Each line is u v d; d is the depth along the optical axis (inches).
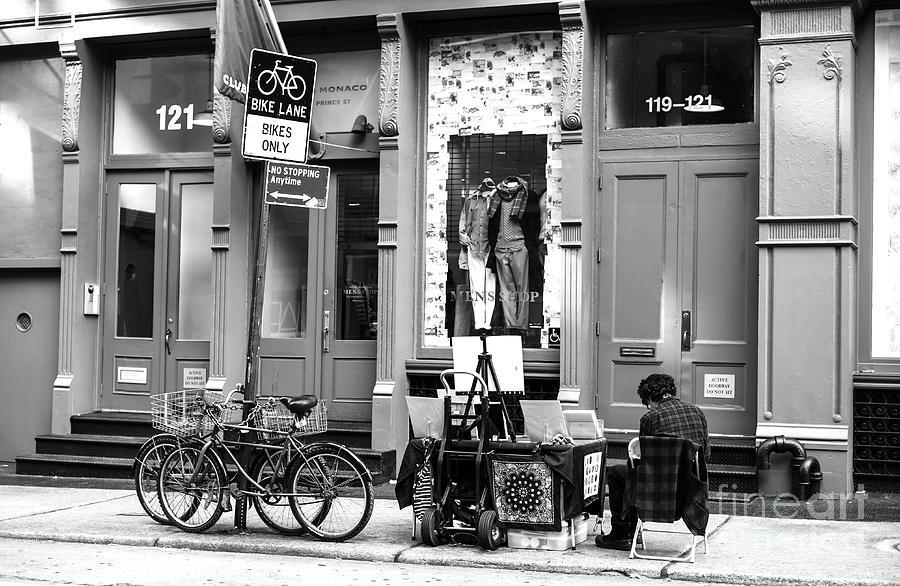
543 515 313.0
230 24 430.9
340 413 475.2
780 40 402.6
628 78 443.5
